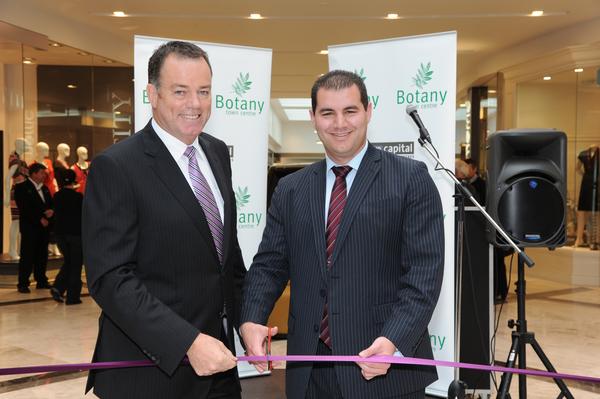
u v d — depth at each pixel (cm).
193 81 168
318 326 183
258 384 387
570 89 859
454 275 358
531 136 292
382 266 181
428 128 356
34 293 750
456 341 331
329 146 185
